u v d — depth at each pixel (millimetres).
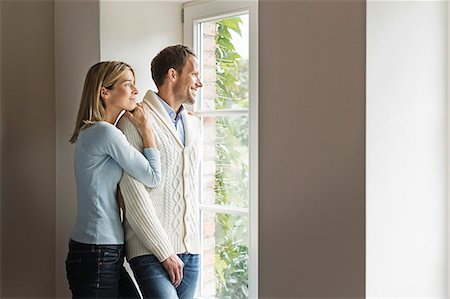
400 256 1828
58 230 2705
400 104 1813
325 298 1796
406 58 1839
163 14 2584
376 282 1732
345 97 1729
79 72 2553
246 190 2414
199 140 2535
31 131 2660
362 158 1694
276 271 1926
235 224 2439
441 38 2002
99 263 2039
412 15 1863
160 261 2027
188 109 2584
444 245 2025
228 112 2439
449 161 2047
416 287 1899
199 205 2564
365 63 1683
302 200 1843
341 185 1747
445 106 2023
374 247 1722
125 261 2547
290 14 1858
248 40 2357
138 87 2525
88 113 2111
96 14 2436
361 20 1688
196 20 2561
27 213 2664
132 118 2096
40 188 2688
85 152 2049
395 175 1802
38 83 2676
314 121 1806
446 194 2039
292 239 1875
